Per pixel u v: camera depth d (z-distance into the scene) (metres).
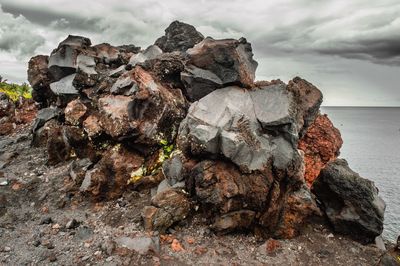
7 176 16.34
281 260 11.38
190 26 24.94
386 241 14.90
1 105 25.86
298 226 12.70
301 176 13.06
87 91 17.81
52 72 21.02
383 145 120.00
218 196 12.09
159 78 16.61
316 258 11.65
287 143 13.26
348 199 13.03
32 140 20.11
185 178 13.30
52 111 20.83
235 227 12.40
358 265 11.47
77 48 20.56
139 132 14.53
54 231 12.48
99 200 14.23
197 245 11.82
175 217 12.46
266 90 14.55
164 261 10.95
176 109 15.38
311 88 16.17
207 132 12.74
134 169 14.54
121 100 15.23
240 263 11.14
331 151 16.84
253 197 12.23
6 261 10.88
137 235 11.88
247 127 13.05
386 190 52.19
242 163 12.45
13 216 13.45
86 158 16.38
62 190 14.98
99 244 11.64
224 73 15.11
